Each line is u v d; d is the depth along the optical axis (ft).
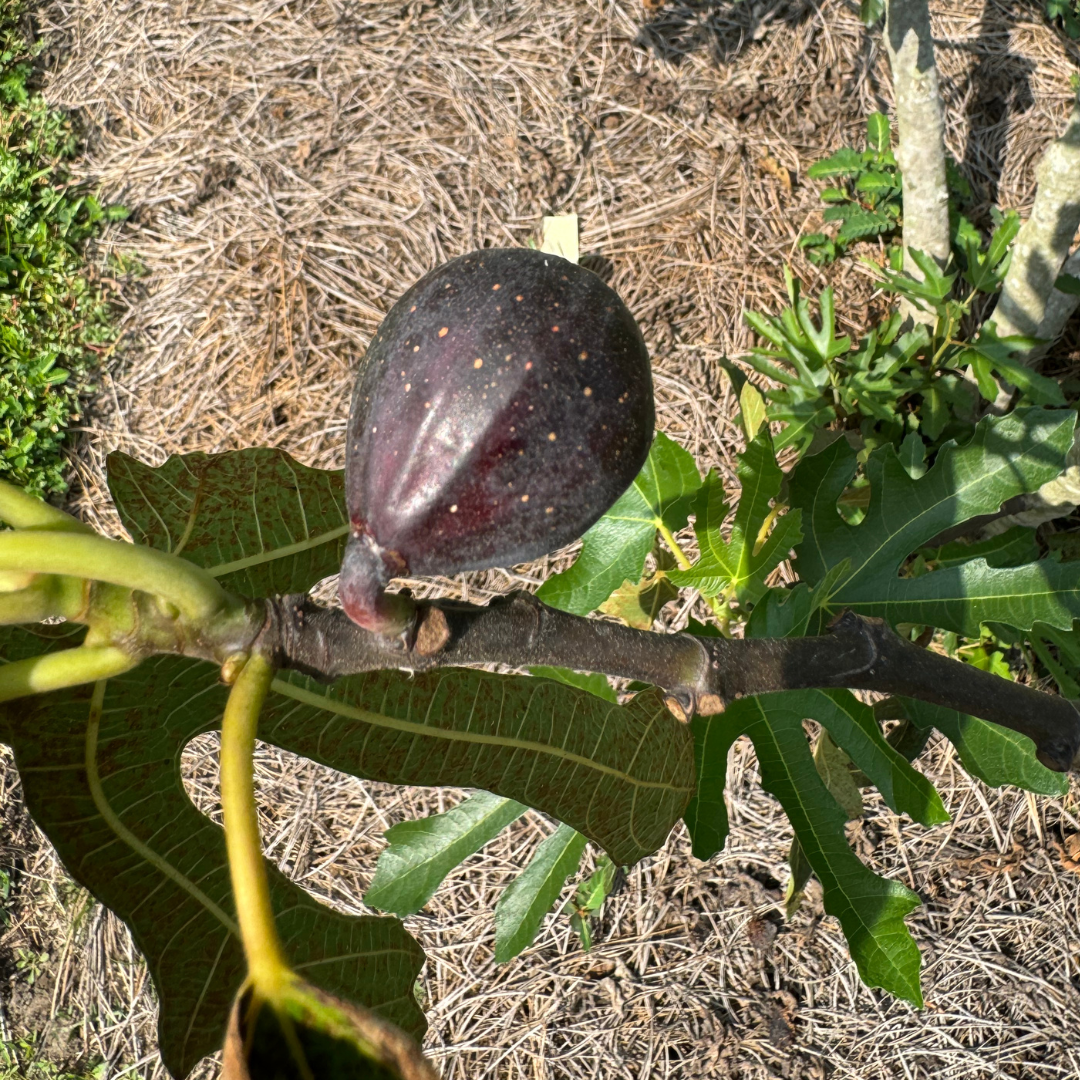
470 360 2.57
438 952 13.82
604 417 2.62
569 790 3.90
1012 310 11.71
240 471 3.65
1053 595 5.60
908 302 13.61
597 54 15.65
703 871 13.74
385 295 15.39
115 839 3.26
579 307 2.66
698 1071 13.37
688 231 15.03
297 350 15.29
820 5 15.17
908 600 5.81
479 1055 13.64
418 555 2.53
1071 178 9.98
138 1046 13.83
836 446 5.91
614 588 6.47
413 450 2.54
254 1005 1.90
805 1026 13.29
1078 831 13.23
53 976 14.08
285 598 2.49
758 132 15.17
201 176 15.80
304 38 16.02
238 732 2.34
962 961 13.20
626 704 4.16
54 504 15.24
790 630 5.47
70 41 16.71
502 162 15.49
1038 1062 12.87
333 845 14.07
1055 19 15.07
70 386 15.33
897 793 5.53
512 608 2.79
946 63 15.16
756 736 5.59
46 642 3.28
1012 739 5.58
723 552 5.95
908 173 12.10
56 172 16.35
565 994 13.62
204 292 15.51
